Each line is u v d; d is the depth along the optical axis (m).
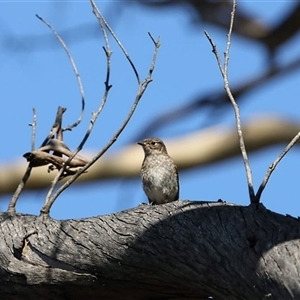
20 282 10.66
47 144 11.93
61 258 10.64
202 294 10.48
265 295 9.42
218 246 9.89
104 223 10.67
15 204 11.84
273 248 9.59
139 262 10.30
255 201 10.21
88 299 10.80
